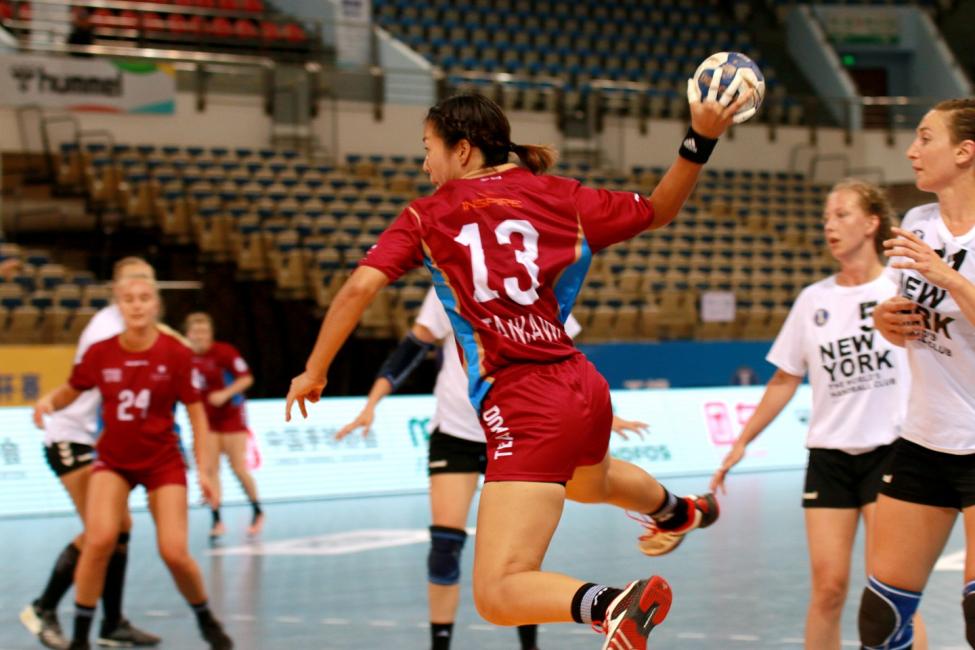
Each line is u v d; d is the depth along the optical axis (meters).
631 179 32.72
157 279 25.00
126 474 8.30
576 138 33.75
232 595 10.77
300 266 24.02
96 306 20.83
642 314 24.17
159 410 8.27
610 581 11.21
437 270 5.07
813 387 7.04
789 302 26.77
